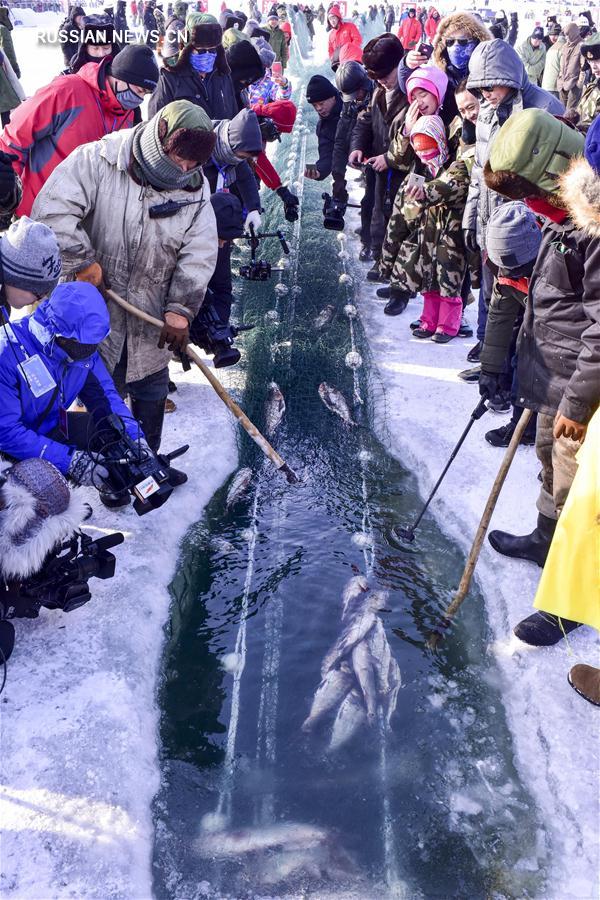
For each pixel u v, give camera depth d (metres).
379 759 2.57
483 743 2.64
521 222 3.05
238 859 2.25
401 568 3.46
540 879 2.20
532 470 3.99
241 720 2.71
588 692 2.69
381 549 3.58
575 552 2.44
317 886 2.18
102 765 2.38
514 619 3.07
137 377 3.41
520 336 2.96
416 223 5.27
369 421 4.56
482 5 28.14
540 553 3.30
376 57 5.46
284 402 4.58
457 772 2.53
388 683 2.80
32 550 2.50
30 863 2.09
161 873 2.21
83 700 2.59
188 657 2.98
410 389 4.87
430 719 2.72
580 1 27.84
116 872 2.12
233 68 5.20
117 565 3.25
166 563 3.38
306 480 4.05
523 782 2.50
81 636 2.86
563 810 2.35
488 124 4.21
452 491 3.88
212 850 2.27
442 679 2.89
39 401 2.84
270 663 2.95
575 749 2.52
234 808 2.40
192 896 2.15
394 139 5.52
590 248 2.38
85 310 2.72
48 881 2.05
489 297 4.75
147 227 3.11
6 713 2.51
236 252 6.70
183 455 4.08
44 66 16.78
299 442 4.34
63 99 3.89
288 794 2.45
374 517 3.81
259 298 5.81
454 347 5.47
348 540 3.63
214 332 3.72
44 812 2.22
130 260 3.19
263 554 3.53
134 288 3.26
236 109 5.07
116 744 2.46
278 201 7.68
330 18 11.46
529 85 4.14
